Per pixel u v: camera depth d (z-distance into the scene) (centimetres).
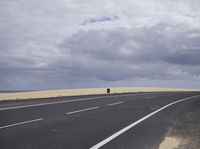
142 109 2120
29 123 1398
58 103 2428
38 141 1011
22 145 947
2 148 907
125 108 2170
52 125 1357
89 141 1027
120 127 1338
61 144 973
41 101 2588
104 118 1630
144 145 977
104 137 1102
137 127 1345
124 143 1005
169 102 2739
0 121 1441
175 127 1349
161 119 1619
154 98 3241
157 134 1176
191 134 1177
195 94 4297
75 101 2662
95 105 2352
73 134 1151
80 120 1536
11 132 1166
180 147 950
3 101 2447
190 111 2009
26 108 2016
